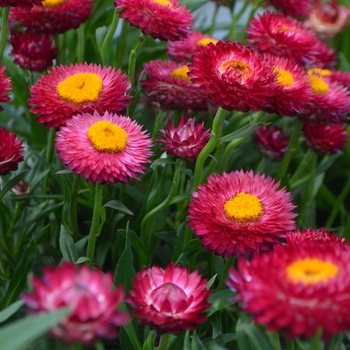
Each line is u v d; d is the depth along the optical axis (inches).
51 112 22.0
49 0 25.0
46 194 25.3
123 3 23.3
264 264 16.7
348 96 26.7
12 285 21.7
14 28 27.8
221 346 21.1
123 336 21.5
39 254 23.9
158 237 24.1
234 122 26.4
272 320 16.1
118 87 22.6
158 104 24.3
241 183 21.6
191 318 18.2
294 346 19.4
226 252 20.2
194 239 21.9
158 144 25.4
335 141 25.5
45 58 25.4
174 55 26.8
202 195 21.1
